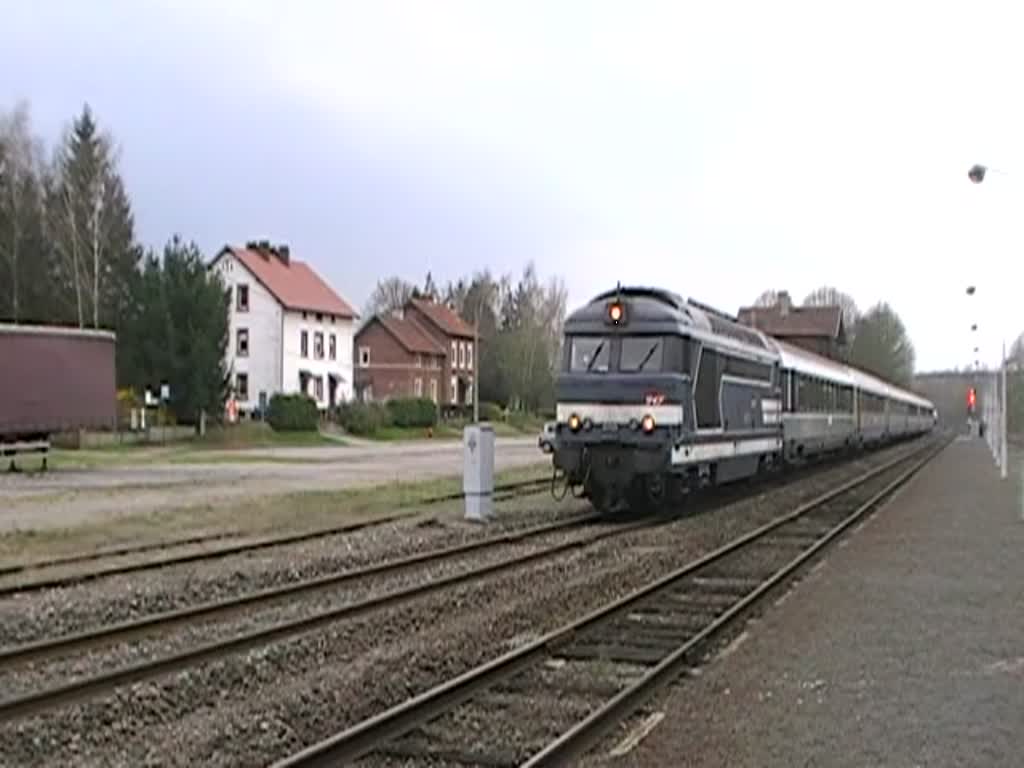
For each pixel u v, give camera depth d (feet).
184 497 89.86
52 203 240.94
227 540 66.54
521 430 279.90
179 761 25.91
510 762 25.99
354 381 313.73
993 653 37.86
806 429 121.19
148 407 204.85
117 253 243.60
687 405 76.79
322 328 282.15
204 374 206.08
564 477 81.51
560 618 43.60
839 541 68.23
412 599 47.06
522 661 35.04
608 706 28.84
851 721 29.40
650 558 59.72
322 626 41.32
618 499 79.46
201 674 33.91
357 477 115.55
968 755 26.53
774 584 49.62
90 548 61.62
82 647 37.83
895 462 166.81
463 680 31.48
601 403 76.23
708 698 31.76
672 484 79.25
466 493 78.74
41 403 128.77
